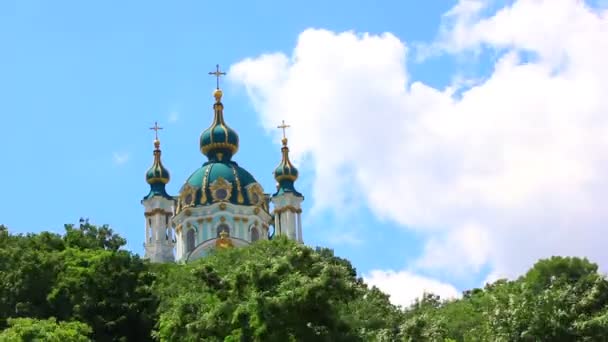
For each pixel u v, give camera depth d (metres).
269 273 68.19
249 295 68.31
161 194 179.50
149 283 96.56
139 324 90.81
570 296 74.19
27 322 77.31
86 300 90.75
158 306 93.31
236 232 174.12
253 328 65.75
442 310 102.00
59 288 92.38
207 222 174.50
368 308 87.62
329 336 66.19
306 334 65.62
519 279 88.56
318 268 69.94
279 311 65.25
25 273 95.00
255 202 178.25
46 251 103.12
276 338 65.00
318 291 66.00
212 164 181.62
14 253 99.31
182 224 175.88
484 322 79.12
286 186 184.38
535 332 70.94
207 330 68.69
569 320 71.44
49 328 76.94
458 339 89.69
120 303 91.44
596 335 70.31
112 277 94.00
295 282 67.06
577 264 85.44
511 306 73.25
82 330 79.50
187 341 70.06
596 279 75.31
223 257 107.56
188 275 103.00
